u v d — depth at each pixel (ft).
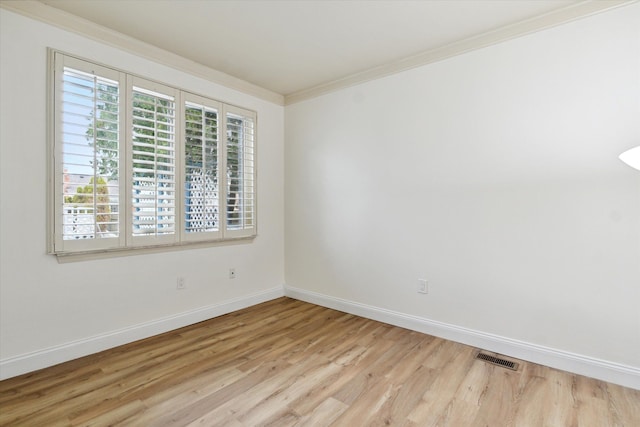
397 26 7.95
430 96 9.23
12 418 5.60
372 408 6.00
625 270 6.72
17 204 6.93
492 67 8.18
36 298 7.20
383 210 10.30
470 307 8.68
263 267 12.44
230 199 11.13
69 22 7.48
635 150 6.07
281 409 5.95
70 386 6.59
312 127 12.15
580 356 7.18
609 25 6.76
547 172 7.52
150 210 9.03
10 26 6.77
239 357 7.95
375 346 8.60
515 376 7.10
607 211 6.87
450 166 8.93
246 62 9.94
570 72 7.19
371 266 10.64
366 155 10.66
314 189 12.16
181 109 9.66
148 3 7.04
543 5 7.10
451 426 5.54
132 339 8.73
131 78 8.55
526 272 7.83
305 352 8.23
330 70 10.50
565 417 5.76
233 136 11.29
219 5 7.11
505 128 8.04
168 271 9.52
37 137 7.13
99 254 8.13
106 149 8.11
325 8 7.22
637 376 6.57
